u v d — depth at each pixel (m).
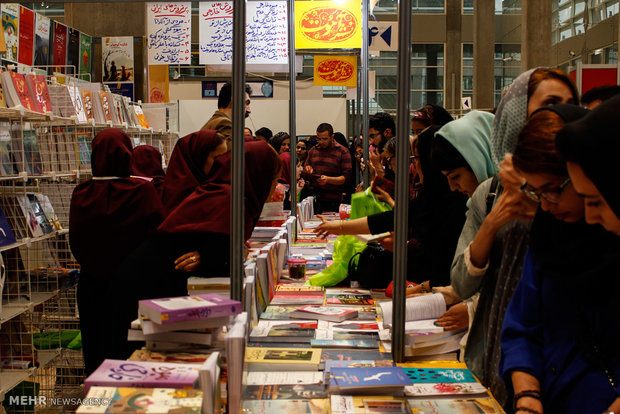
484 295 1.70
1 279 3.30
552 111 1.17
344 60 6.23
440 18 21.80
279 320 2.39
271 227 4.13
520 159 1.17
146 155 4.69
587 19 12.54
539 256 1.28
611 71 6.82
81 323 3.34
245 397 1.59
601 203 0.99
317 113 11.55
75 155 5.11
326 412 1.50
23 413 3.43
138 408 1.13
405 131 1.86
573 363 1.25
